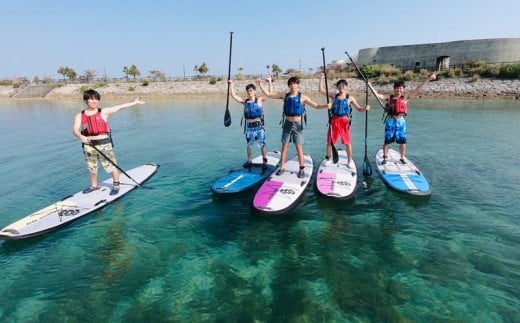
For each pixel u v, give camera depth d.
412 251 4.24
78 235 4.88
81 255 4.36
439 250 4.24
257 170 7.05
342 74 39.50
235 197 6.18
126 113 22.11
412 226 4.88
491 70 27.64
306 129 13.65
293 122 6.07
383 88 32.72
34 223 5.00
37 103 36.56
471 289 3.48
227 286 3.66
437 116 16.39
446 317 3.10
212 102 31.92
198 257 4.26
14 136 13.69
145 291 3.62
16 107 30.55
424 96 28.78
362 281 3.68
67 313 3.32
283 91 39.22
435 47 38.56
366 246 4.40
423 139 10.81
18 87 54.09
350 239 4.59
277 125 15.48
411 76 31.84
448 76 29.98
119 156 9.63
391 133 6.94
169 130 14.40
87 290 3.66
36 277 3.91
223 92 41.84
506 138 10.70
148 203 5.96
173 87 45.09
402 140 6.98
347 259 4.12
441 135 11.45
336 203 5.74
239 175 6.75
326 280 3.72
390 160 7.48
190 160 8.94
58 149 10.91
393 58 42.31
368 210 5.45
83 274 3.96
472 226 4.82
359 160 8.27
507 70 26.61
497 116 15.92
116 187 6.26
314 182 6.74
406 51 40.97
